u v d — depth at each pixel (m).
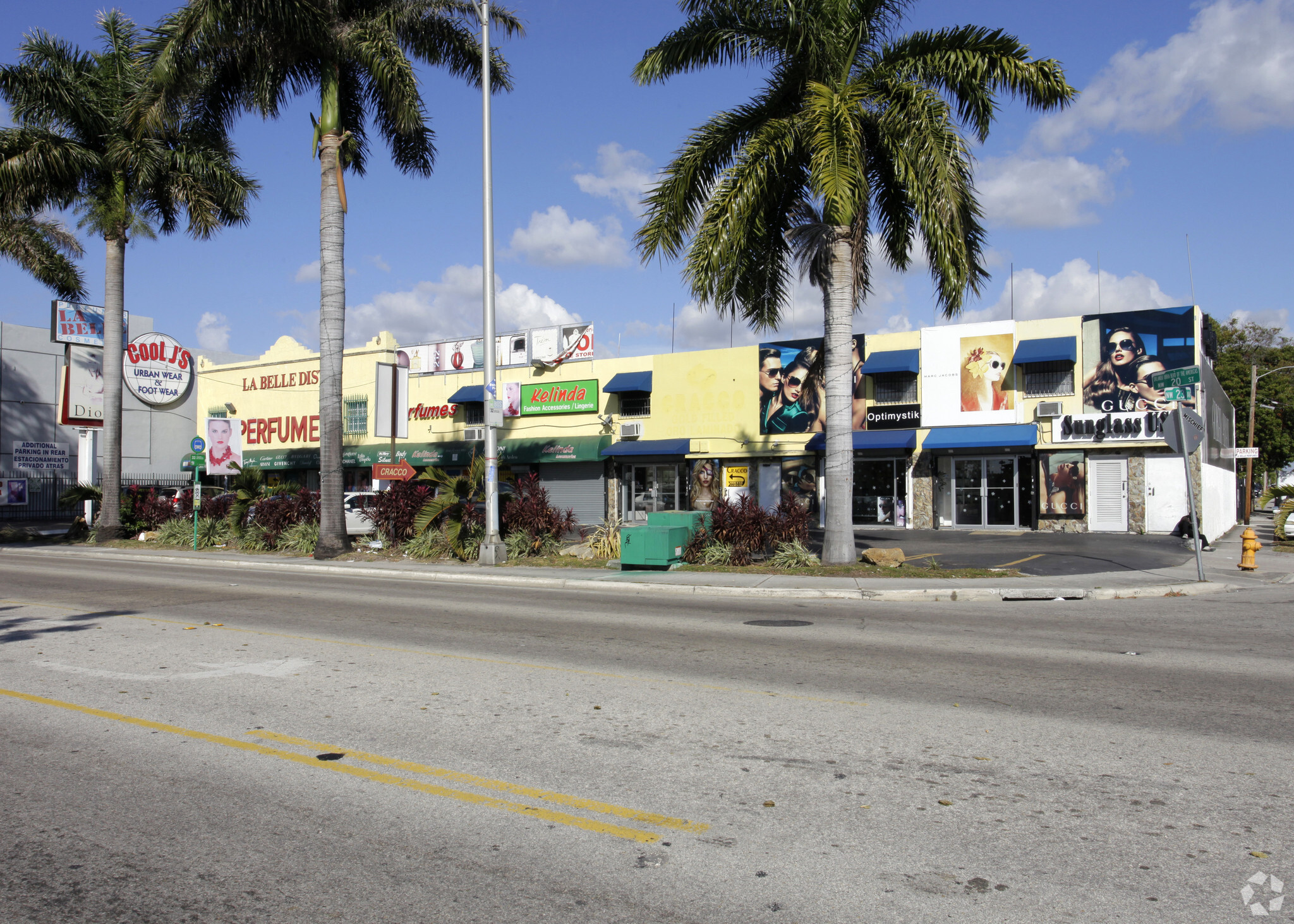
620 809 4.59
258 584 16.28
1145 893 3.63
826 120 15.98
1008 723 6.19
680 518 18.38
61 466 41.53
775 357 30.06
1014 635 10.15
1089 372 25.55
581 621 11.32
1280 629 10.68
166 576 17.81
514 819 4.46
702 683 7.46
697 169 17.69
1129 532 25.03
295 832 4.32
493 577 17.31
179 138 26.39
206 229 26.16
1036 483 26.28
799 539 18.09
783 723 6.21
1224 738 5.82
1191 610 12.52
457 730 6.03
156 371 35.69
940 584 14.84
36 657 8.60
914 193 15.98
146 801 4.74
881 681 7.58
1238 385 50.56
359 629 10.50
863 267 18.12
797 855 4.02
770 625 11.02
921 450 27.72
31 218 31.33
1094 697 6.98
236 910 3.53
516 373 35.25
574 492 34.03
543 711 6.53
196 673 7.89
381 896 3.64
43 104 25.36
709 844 4.14
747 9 16.84
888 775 5.09
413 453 36.59
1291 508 25.62
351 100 23.22
